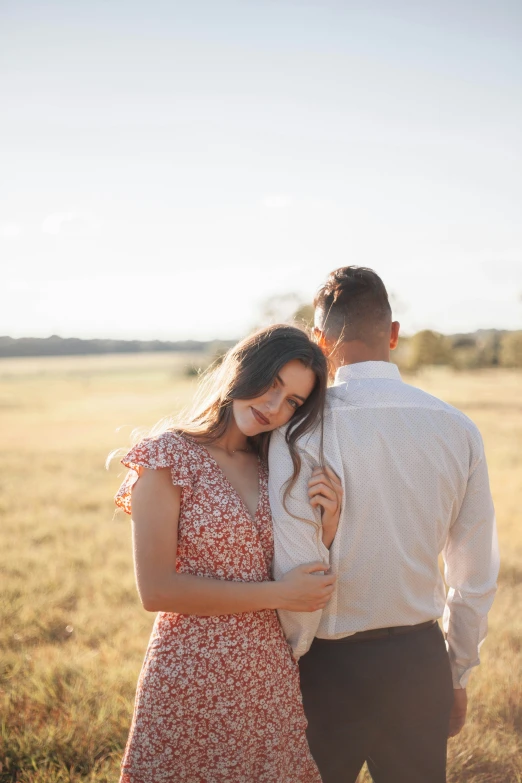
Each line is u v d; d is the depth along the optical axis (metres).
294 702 1.87
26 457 15.29
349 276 1.94
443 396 31.95
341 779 1.89
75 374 86.25
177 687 1.76
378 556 1.81
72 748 2.74
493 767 2.67
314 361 1.78
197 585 1.71
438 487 1.83
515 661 3.56
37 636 4.20
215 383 1.95
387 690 1.83
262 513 1.86
